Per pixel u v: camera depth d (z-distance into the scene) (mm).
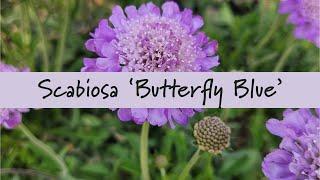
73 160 269
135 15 190
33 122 284
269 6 298
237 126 279
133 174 265
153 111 178
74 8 289
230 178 266
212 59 188
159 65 183
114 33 184
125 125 282
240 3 323
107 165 276
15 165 273
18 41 279
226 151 260
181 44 184
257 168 258
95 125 281
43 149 252
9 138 270
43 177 266
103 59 180
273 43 298
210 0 312
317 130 167
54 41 305
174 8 193
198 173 261
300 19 235
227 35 306
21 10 265
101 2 299
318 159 161
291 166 161
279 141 270
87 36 297
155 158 253
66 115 294
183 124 182
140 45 184
